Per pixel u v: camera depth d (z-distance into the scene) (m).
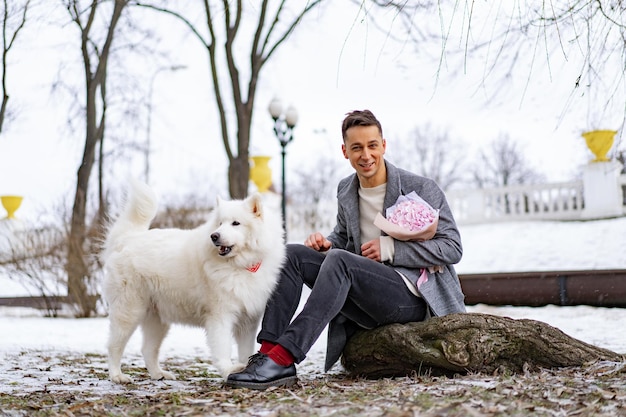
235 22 15.99
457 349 3.67
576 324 7.62
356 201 4.21
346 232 4.46
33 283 11.62
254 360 3.68
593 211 17.77
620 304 9.53
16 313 12.63
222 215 4.12
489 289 10.72
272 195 20.80
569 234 16.33
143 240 4.49
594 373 3.41
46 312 12.05
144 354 4.63
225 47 16.19
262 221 4.13
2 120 14.57
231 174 16.42
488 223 19.22
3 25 10.80
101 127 14.50
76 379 4.46
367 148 4.02
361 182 4.20
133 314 4.41
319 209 21.58
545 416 2.61
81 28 13.76
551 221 17.91
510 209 19.28
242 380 3.55
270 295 4.14
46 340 7.71
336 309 3.72
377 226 3.96
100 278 11.62
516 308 10.15
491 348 3.70
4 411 3.18
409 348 3.79
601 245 15.30
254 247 4.08
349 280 3.78
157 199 4.68
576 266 14.70
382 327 3.96
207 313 4.18
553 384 3.17
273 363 3.61
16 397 3.59
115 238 4.62
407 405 2.83
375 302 3.88
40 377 4.55
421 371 3.81
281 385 3.61
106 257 4.65
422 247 3.90
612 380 3.20
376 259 3.96
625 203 18.70
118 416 3.00
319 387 3.54
